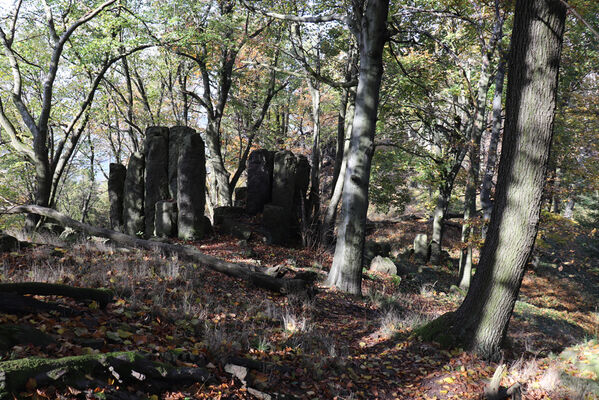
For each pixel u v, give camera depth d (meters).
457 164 18.27
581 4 11.24
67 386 2.73
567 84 17.75
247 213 14.83
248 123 24.50
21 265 6.41
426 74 16.33
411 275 15.34
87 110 14.67
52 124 15.77
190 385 3.53
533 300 17.31
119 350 3.66
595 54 16.02
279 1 16.48
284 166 14.36
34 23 15.61
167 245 9.03
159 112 23.20
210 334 4.77
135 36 14.59
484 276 5.88
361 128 10.02
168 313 5.25
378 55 9.95
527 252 5.61
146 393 3.19
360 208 10.03
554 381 4.99
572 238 12.59
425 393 4.84
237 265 8.46
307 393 4.28
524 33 5.38
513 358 5.99
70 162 24.78
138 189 13.38
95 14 12.31
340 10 15.73
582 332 12.73
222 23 16.27
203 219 13.04
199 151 12.69
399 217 30.88
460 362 5.51
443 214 19.95
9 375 2.48
